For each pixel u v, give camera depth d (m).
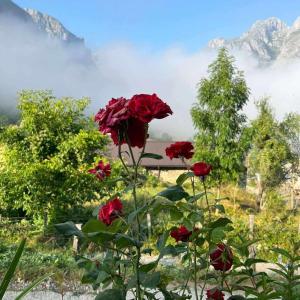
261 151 23.70
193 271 2.31
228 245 2.30
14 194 14.61
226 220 2.07
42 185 14.44
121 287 2.02
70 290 7.02
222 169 21.62
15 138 15.20
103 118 1.84
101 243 1.78
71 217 14.68
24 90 15.27
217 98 21.44
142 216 1.99
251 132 21.66
